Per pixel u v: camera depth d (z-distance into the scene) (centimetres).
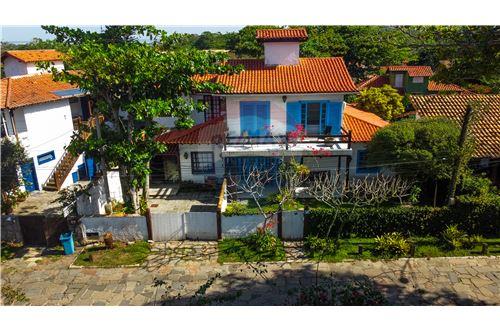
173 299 1270
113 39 1853
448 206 1641
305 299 1131
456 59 1341
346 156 2072
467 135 1744
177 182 2350
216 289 1323
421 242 1585
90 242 1647
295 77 2152
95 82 1627
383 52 3903
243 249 1572
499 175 2058
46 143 2278
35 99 2161
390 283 1342
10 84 2184
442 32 1236
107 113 1780
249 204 2002
